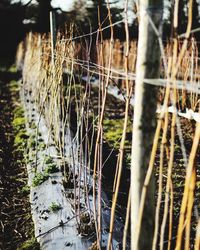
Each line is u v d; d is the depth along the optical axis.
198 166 3.77
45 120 4.79
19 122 6.11
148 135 1.24
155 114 1.24
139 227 1.26
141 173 1.26
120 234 2.43
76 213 2.50
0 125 6.03
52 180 3.29
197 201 2.96
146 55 1.18
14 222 2.90
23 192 3.42
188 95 4.51
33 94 6.50
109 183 3.50
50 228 2.58
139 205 1.29
